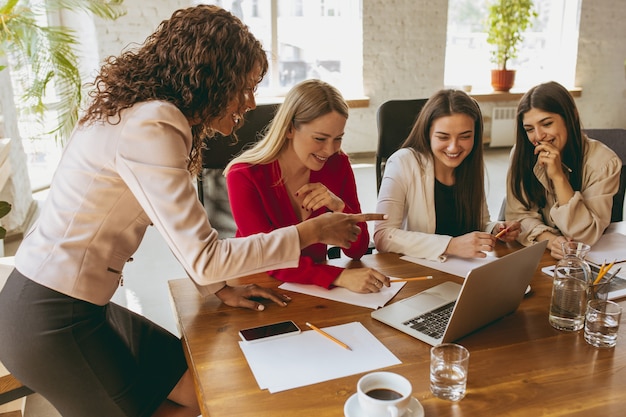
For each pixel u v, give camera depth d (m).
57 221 1.08
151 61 1.08
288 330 1.16
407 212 1.91
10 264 2.05
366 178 5.23
